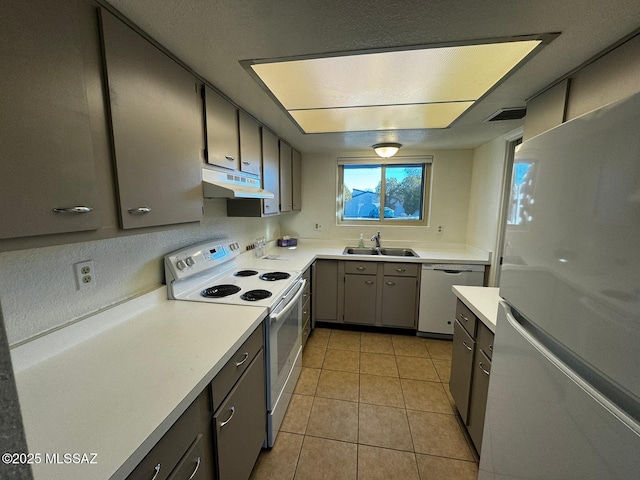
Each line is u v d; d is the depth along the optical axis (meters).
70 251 1.04
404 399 1.99
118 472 0.57
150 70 1.01
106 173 0.85
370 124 2.17
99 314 1.15
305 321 2.66
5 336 0.28
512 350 0.93
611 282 0.54
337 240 3.56
